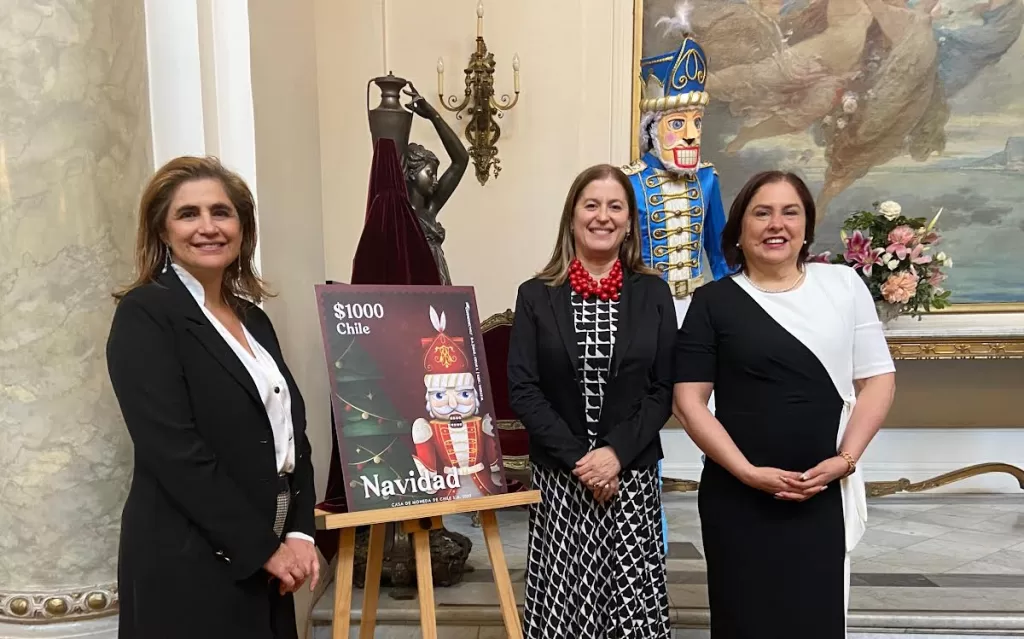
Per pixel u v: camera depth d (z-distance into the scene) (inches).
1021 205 138.4
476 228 143.8
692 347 65.6
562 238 68.5
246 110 85.5
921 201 139.6
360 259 89.4
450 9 138.9
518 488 68.4
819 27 137.1
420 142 141.9
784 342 61.7
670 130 83.0
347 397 62.0
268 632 52.2
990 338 124.4
